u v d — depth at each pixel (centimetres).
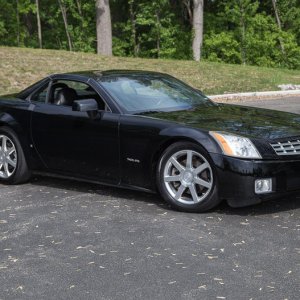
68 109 676
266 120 618
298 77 2486
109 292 392
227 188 554
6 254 476
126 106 641
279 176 554
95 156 648
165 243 492
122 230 532
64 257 465
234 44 3966
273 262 442
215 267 434
